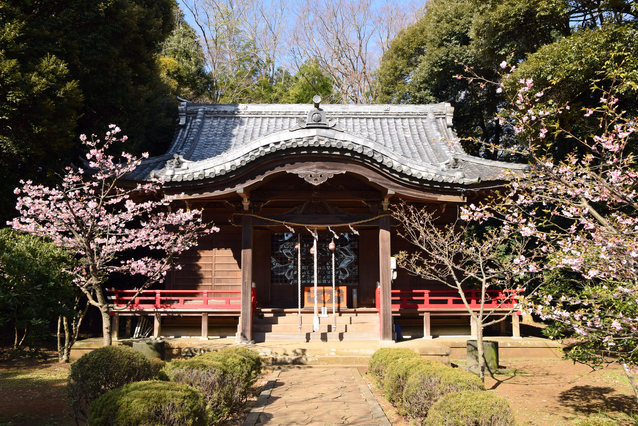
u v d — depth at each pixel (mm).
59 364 11688
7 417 7801
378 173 11664
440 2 25469
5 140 11422
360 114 18516
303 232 14633
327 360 11031
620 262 6156
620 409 8430
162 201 11781
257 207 12617
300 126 11289
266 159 11344
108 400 5355
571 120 12719
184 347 11703
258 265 14391
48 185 13219
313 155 11352
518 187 8258
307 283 14461
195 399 5699
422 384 7082
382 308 12039
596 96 11773
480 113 25234
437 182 11672
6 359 12000
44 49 12016
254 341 12453
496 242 10867
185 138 17062
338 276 14422
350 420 7285
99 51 13828
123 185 12438
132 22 14438
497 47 16672
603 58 10539
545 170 6953
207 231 12789
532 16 14445
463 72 23672
